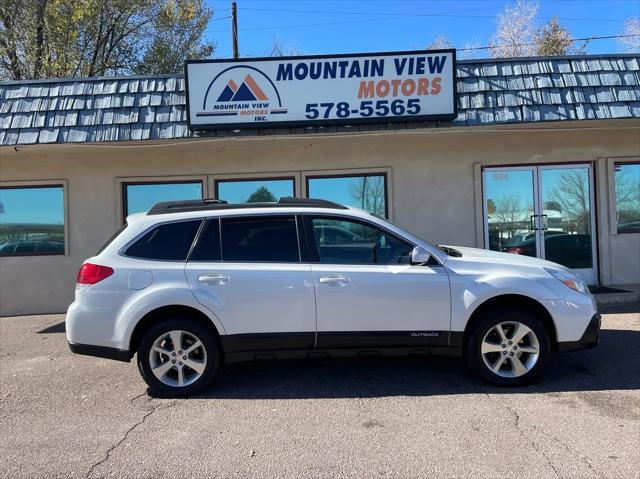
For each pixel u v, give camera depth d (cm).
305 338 489
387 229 507
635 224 950
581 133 939
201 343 491
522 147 941
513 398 472
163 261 493
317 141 919
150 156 954
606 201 939
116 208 954
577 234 952
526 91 834
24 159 950
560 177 948
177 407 472
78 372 589
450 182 945
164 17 2386
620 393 478
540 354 492
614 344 628
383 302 488
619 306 822
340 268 493
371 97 830
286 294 486
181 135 834
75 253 954
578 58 853
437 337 492
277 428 420
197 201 551
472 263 505
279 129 846
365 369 570
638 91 823
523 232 951
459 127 834
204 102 834
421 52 823
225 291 484
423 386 511
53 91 865
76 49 2167
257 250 501
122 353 484
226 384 530
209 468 357
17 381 561
